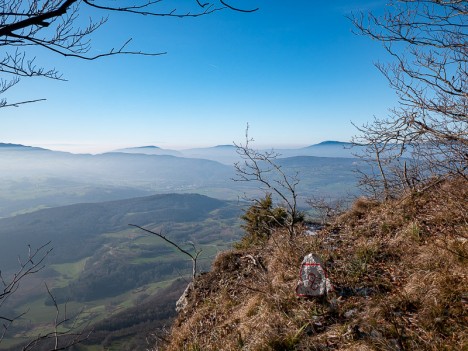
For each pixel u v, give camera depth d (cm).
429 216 570
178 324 688
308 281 449
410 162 685
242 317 516
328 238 648
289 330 397
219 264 786
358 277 462
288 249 614
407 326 338
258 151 721
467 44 384
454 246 430
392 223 599
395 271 456
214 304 645
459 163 489
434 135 455
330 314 402
